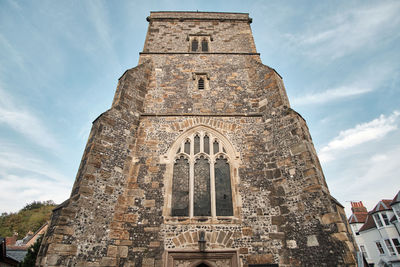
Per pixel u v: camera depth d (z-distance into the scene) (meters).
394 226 26.67
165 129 10.30
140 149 9.60
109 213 7.63
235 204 8.50
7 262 14.23
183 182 9.07
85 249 6.62
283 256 7.30
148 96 11.52
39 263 6.02
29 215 53.41
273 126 9.98
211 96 11.68
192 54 13.91
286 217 7.88
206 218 8.14
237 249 7.54
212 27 16.14
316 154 9.39
